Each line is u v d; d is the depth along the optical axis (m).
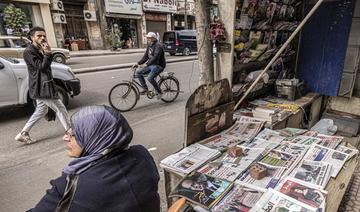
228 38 2.72
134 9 20.05
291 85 3.52
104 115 1.06
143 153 1.21
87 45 18.59
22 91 4.72
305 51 3.86
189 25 25.92
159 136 3.87
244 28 2.88
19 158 3.28
